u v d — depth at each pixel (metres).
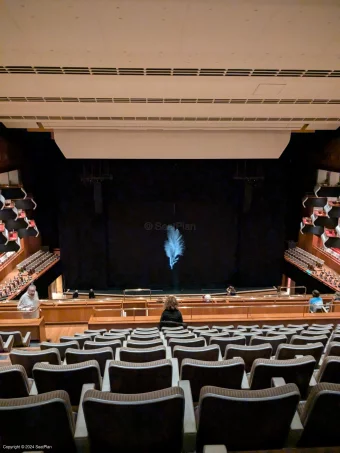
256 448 1.93
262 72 6.05
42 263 16.83
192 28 4.42
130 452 1.90
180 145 11.80
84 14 4.09
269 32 4.52
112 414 1.76
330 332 5.91
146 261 17.66
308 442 1.98
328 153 14.00
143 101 7.86
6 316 8.45
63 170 16.48
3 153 12.62
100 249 17.36
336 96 7.47
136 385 2.78
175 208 17.14
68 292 17.12
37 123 11.05
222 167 16.70
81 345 5.23
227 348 3.82
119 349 4.04
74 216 17.02
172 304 6.18
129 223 17.27
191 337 4.97
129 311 9.45
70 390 2.81
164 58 5.43
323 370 2.88
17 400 1.81
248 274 18.02
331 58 5.43
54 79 6.46
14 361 3.82
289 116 9.18
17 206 13.04
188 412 2.21
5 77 6.36
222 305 9.68
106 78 6.38
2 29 4.46
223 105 8.13
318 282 16.22
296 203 19.12
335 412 1.87
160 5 3.92
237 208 17.31
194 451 2.05
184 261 17.72
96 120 9.70
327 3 3.87
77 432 2.02
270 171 16.95
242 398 1.78
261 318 7.78
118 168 16.59
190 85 6.75
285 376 2.76
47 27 4.41
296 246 19.44
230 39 4.72
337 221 13.51
